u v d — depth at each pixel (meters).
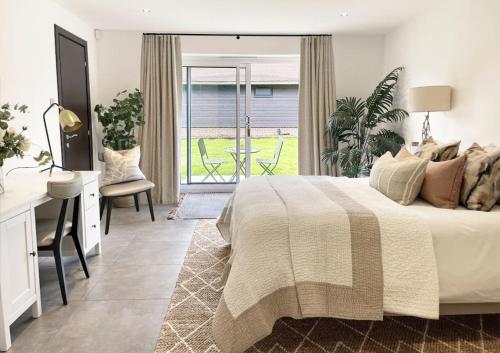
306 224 2.12
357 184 3.22
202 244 3.70
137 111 5.18
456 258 2.10
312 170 5.70
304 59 5.53
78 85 4.74
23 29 3.44
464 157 2.44
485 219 2.18
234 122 6.10
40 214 2.99
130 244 3.72
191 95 6.00
